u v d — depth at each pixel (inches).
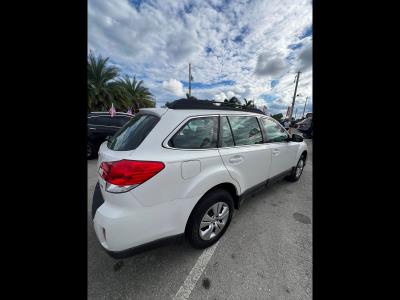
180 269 62.9
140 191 50.9
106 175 53.3
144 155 52.9
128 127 70.7
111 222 49.4
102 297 52.7
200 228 68.3
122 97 689.6
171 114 61.7
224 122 76.8
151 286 56.5
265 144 99.5
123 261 66.1
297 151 137.8
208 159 66.3
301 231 85.2
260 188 102.0
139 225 51.9
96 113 221.6
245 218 96.0
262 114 102.7
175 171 56.6
